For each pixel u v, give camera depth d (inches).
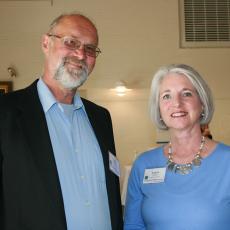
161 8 202.7
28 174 62.6
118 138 212.2
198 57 204.5
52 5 198.7
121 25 200.7
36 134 66.1
